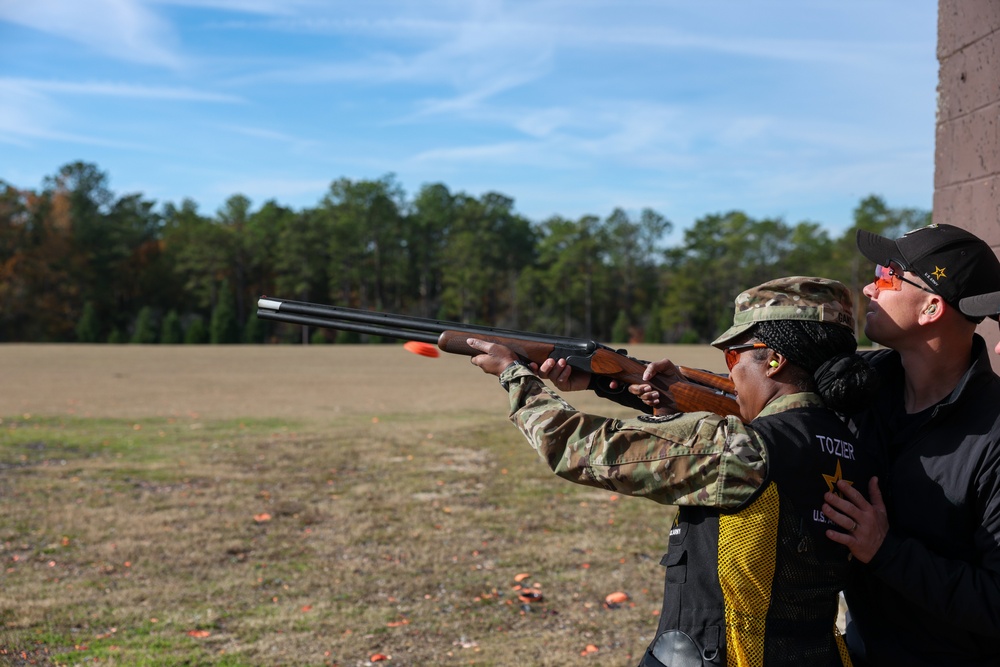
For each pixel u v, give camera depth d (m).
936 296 1.85
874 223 93.12
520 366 1.91
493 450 11.05
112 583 5.50
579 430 1.72
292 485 8.72
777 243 96.06
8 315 83.88
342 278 105.50
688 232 108.69
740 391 1.88
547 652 4.39
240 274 102.69
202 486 8.63
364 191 109.25
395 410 16.47
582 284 100.81
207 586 5.46
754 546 1.62
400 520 7.23
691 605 1.68
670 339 92.69
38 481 8.81
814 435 1.71
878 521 1.70
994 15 2.75
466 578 5.64
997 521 1.68
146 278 99.62
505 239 116.31
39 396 19.17
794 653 1.66
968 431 1.76
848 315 1.81
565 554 6.20
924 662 1.80
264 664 4.22
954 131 2.97
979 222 2.83
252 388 22.06
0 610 4.94
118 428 13.30
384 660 4.29
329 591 5.38
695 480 1.63
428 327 2.11
